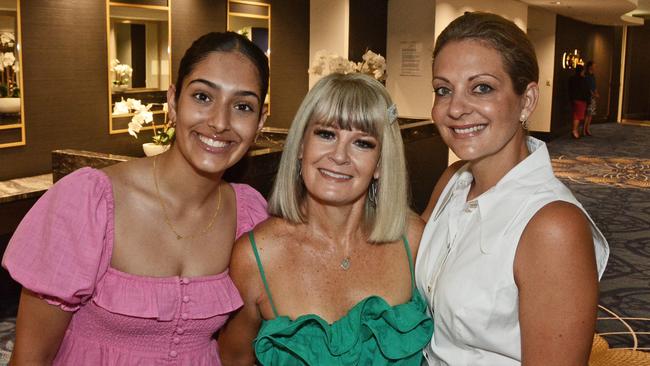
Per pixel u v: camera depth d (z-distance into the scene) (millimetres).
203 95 1690
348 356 1876
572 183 10922
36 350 1692
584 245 1540
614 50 22062
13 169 5254
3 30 5059
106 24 5949
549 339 1552
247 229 1978
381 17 9891
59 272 1607
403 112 10188
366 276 1974
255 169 4234
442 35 1771
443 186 2219
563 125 17828
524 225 1602
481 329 1649
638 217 8578
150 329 1718
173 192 1772
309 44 9141
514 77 1687
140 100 6398
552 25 16125
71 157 4590
